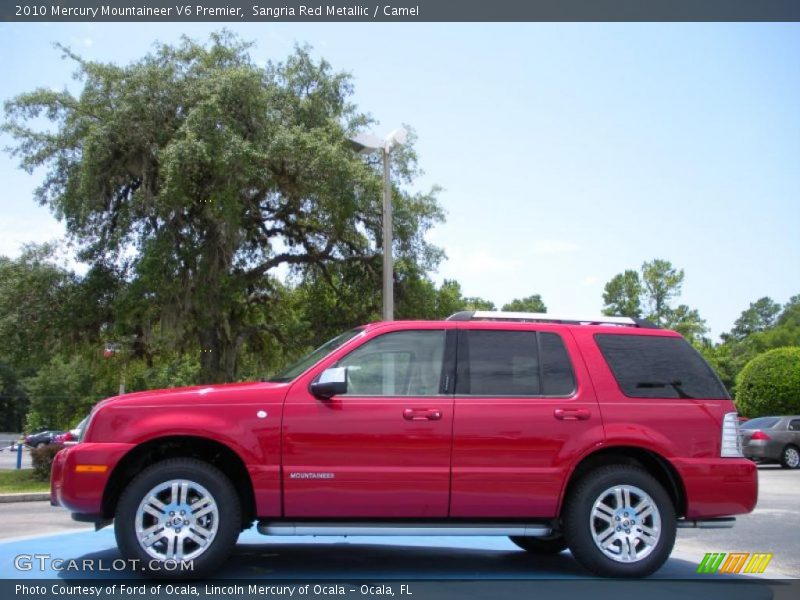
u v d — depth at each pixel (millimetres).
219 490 5578
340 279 26562
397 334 6191
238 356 27828
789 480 16688
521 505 5855
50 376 68812
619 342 6395
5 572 5926
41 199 22422
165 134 20828
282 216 24500
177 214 20734
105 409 5730
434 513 5801
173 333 21312
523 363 6203
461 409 5906
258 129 21453
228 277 22016
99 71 21188
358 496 5688
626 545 5922
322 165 21344
